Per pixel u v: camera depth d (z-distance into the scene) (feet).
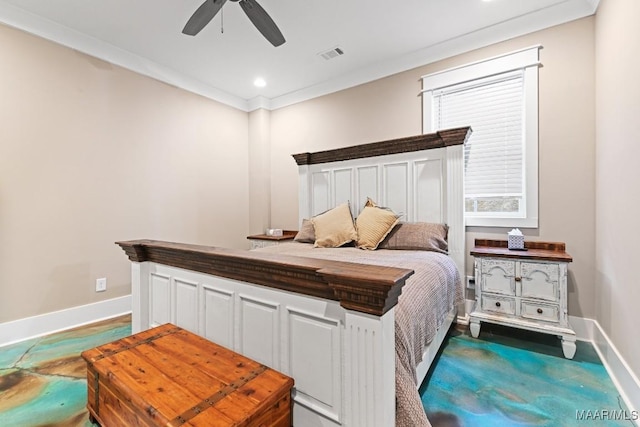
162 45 9.92
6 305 8.02
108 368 4.34
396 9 8.20
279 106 14.44
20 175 8.25
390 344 3.51
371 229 9.37
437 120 10.27
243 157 14.73
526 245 8.59
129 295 10.48
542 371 6.40
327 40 9.67
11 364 6.91
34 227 8.49
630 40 5.47
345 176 11.55
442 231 9.15
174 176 11.94
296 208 13.97
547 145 8.39
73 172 9.23
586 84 7.88
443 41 9.74
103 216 9.91
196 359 4.57
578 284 8.00
